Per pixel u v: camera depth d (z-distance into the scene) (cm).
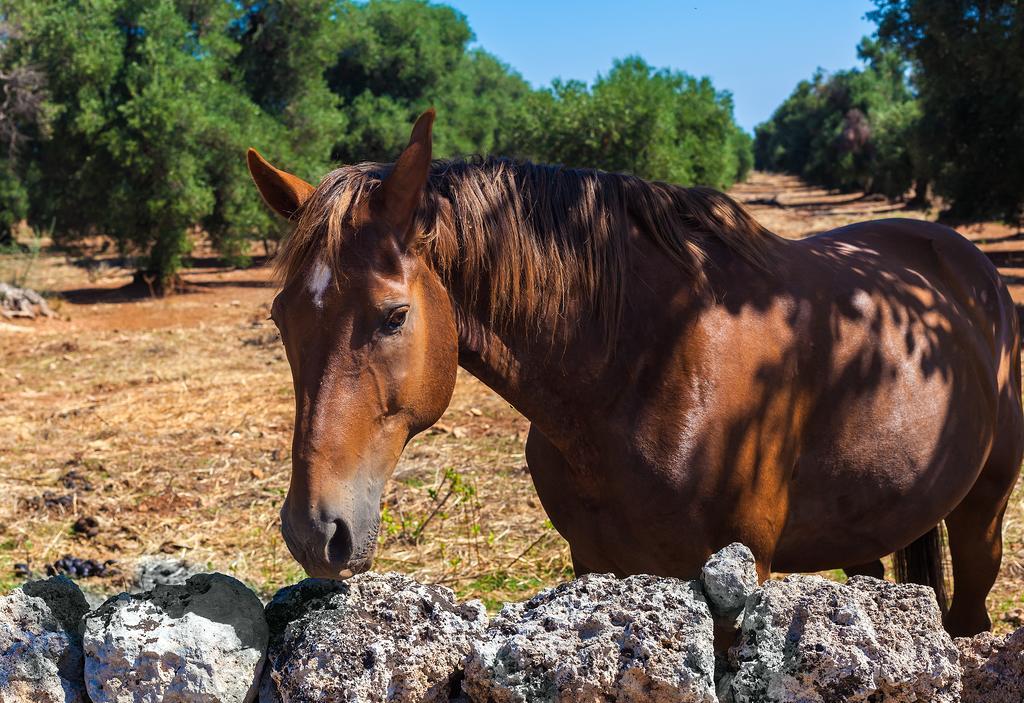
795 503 238
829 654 167
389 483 577
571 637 167
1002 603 374
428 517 513
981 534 297
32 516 548
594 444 224
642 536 221
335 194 195
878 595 178
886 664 167
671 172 2258
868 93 6053
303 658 174
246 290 2020
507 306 216
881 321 251
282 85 2347
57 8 1900
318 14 2281
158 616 177
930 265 304
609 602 170
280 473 627
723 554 182
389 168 209
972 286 305
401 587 182
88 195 1956
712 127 2553
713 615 179
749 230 246
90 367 1072
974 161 2097
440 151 3056
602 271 220
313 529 175
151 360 1107
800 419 231
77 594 197
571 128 2238
